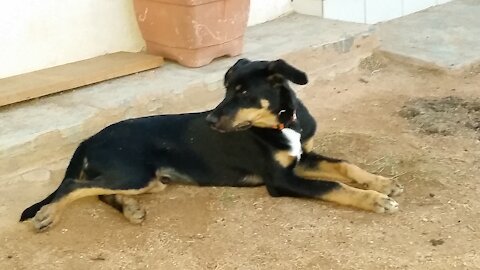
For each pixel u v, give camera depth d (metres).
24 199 1.92
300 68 2.61
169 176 1.93
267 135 1.82
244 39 2.76
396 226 1.69
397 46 2.88
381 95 2.54
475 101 2.44
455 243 1.61
